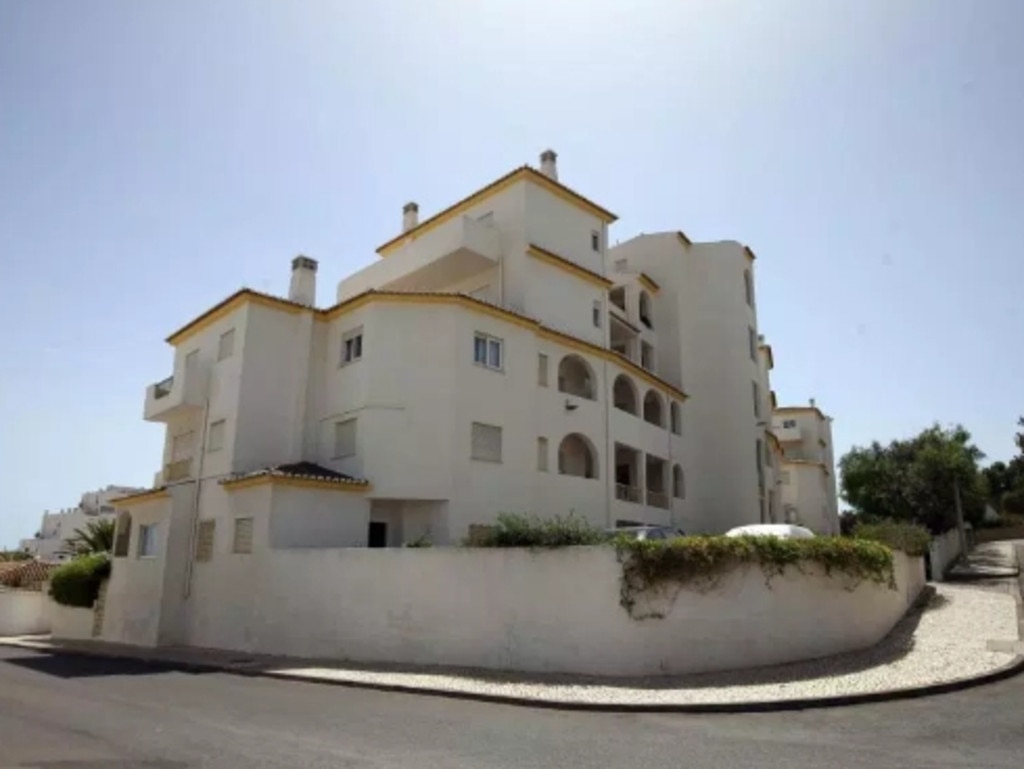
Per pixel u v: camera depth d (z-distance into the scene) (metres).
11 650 23.36
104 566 27.11
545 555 14.69
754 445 35.75
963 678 11.81
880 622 15.99
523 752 8.03
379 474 22.41
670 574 13.71
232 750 8.09
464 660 15.16
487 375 24.62
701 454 36.22
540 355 27.34
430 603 15.94
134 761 7.61
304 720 9.96
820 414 62.72
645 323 36.97
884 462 41.19
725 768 7.32
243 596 20.42
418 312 24.00
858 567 15.38
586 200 31.83
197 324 26.73
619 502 29.17
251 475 20.88
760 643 13.86
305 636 18.11
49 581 32.72
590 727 9.48
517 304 28.02
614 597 13.85
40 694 12.69
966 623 17.14
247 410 23.56
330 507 21.36
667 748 8.22
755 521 34.81
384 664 15.84
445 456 22.81
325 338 25.64
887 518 39.81
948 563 32.41
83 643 25.03
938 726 9.17
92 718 10.19
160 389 27.11
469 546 16.67
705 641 13.58
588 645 13.90
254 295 24.23
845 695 10.82
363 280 32.19
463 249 27.53
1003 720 9.46
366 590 17.08
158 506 24.33
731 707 10.52
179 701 11.77
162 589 22.80
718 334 37.31
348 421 23.83
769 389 47.03
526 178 29.45
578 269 30.17
